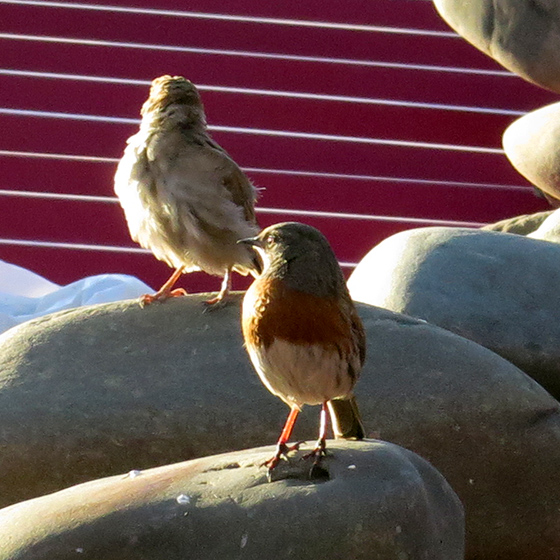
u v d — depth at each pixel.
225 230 5.23
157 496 3.85
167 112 5.16
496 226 8.49
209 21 9.52
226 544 3.68
